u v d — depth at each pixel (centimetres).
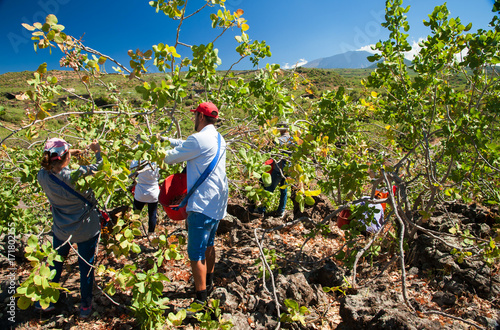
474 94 392
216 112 271
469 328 255
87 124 420
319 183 346
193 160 258
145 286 223
